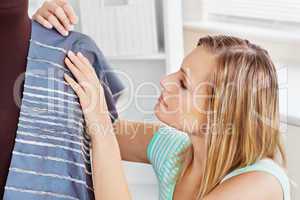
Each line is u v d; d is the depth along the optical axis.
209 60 1.23
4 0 0.97
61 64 1.06
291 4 2.01
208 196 1.22
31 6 2.01
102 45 2.03
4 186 1.05
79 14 2.06
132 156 1.53
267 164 1.25
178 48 2.06
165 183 1.43
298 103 1.75
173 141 1.44
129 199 1.14
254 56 1.23
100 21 2.01
